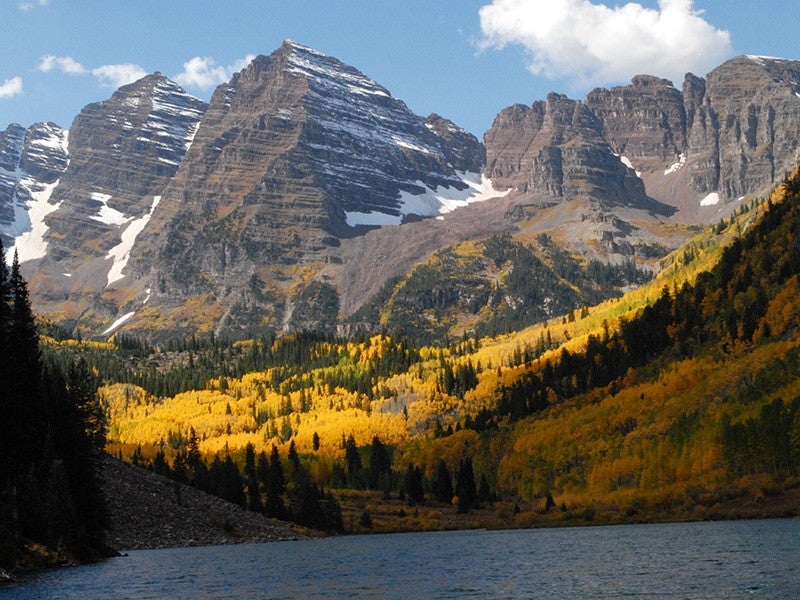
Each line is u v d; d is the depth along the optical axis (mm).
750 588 105062
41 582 122312
